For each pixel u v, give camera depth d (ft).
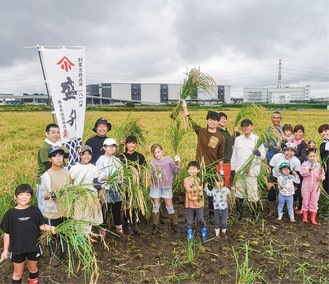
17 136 63.41
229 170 21.42
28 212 13.39
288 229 19.81
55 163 15.49
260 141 20.06
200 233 19.26
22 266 13.37
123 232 19.40
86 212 16.15
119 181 17.29
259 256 16.53
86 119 27.14
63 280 14.51
